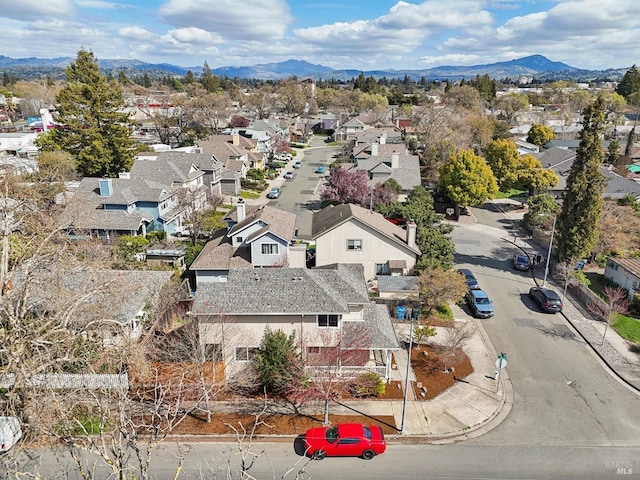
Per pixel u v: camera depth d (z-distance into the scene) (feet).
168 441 71.00
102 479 62.13
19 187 117.19
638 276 117.60
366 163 221.25
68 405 63.82
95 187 157.79
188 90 529.04
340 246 126.00
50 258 84.43
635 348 99.19
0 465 47.50
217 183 216.74
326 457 68.23
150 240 146.72
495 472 65.67
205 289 85.30
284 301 82.79
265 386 81.66
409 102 545.03
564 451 69.97
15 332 65.00
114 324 80.48
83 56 205.87
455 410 78.95
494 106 440.86
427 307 112.68
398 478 64.39
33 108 431.02
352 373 81.41
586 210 124.36
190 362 84.74
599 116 120.78
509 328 108.06
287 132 387.96
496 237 172.45
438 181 208.54
